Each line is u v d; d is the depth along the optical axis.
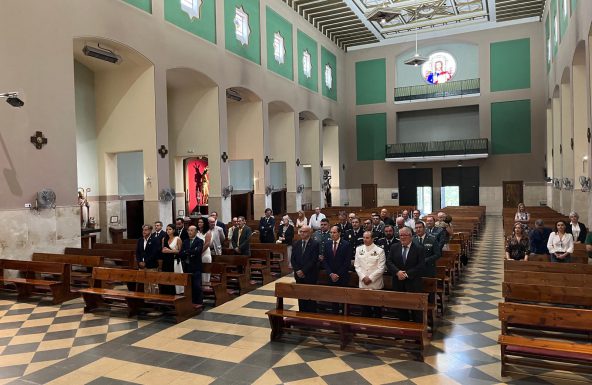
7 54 9.47
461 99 28.27
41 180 10.13
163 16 14.23
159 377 5.15
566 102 18.02
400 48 29.36
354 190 30.69
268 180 20.05
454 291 9.05
